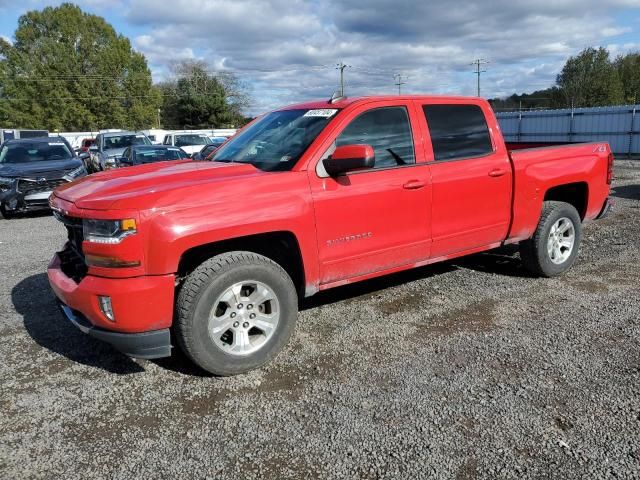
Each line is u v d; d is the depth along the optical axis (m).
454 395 3.43
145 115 65.62
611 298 5.05
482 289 5.43
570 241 5.76
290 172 3.94
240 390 3.60
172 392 3.60
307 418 3.24
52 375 3.88
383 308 5.00
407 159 4.53
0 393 3.64
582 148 5.80
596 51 64.88
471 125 4.98
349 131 4.24
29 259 7.27
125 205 3.35
